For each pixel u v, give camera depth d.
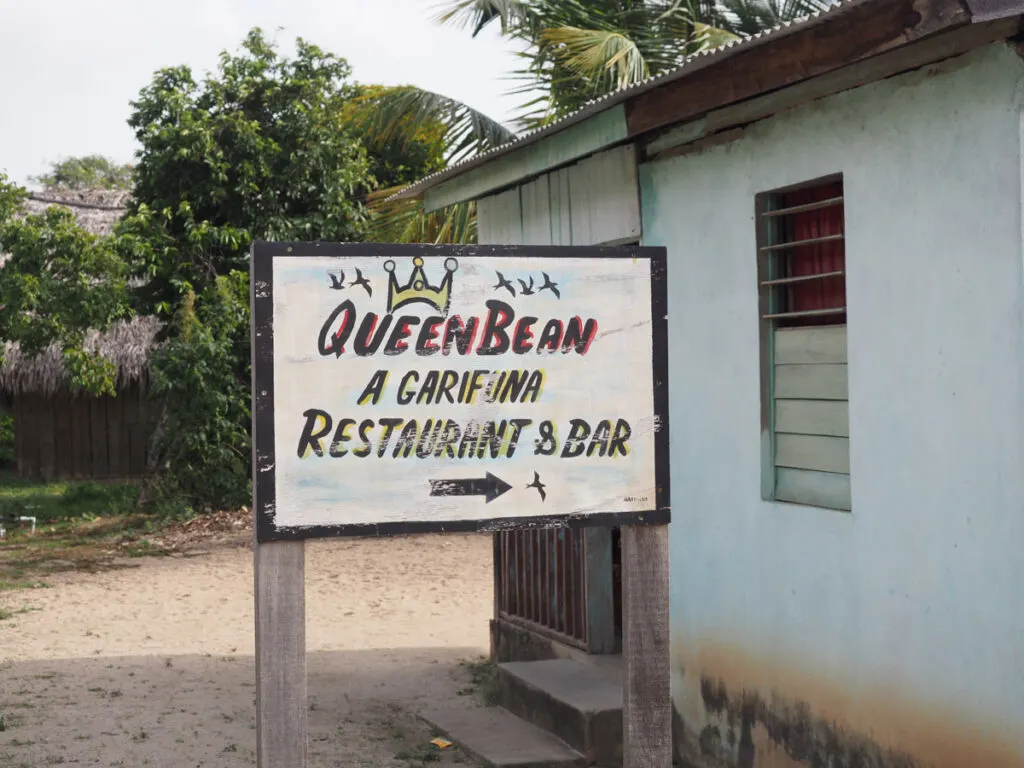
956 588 4.50
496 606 8.53
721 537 5.98
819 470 5.41
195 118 16.83
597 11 13.45
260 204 17.17
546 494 4.03
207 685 7.75
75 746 6.27
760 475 5.68
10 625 9.80
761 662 5.67
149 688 7.64
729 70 5.30
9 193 15.18
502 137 13.64
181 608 10.64
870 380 4.96
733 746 5.89
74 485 20.28
